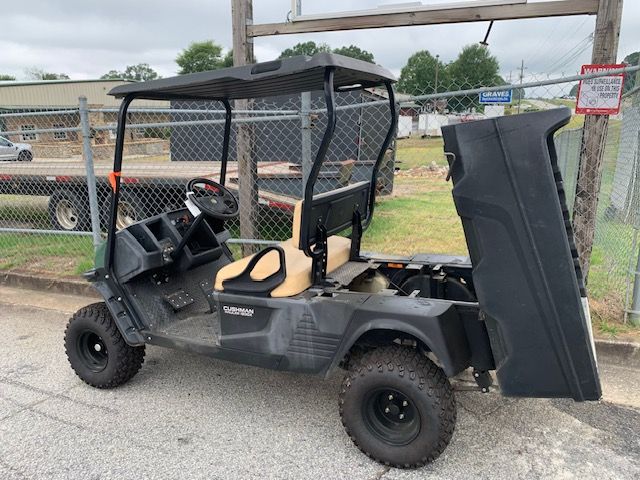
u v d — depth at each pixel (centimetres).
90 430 300
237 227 651
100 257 340
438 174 1418
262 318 275
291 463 265
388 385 246
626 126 676
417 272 326
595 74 361
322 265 285
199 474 258
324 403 326
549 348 223
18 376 373
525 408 311
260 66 251
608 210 756
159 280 351
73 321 344
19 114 546
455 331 241
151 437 291
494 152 219
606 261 545
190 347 306
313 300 261
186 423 305
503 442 278
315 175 247
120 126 307
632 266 422
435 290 323
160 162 952
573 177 675
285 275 271
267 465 263
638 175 483
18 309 523
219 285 290
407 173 1442
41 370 382
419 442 245
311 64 235
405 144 1444
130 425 304
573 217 411
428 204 1002
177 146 1017
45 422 310
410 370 243
